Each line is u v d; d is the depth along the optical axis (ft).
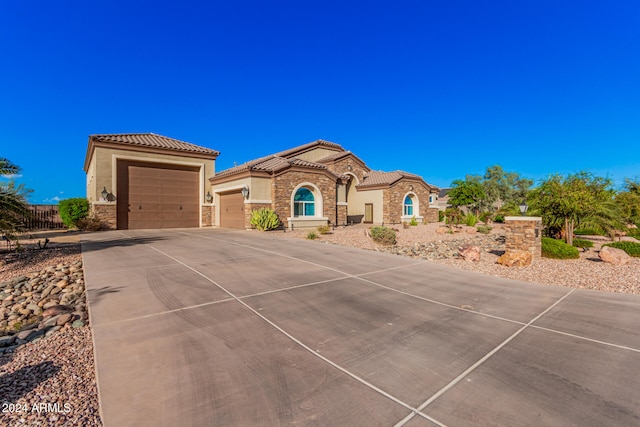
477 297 22.98
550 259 39.83
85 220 67.92
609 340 15.78
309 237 55.88
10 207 35.37
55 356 14.39
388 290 24.40
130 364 12.71
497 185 169.48
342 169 106.63
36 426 9.66
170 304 19.77
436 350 14.56
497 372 12.69
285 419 9.70
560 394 11.24
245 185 71.61
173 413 9.86
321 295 22.61
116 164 72.13
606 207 47.44
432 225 100.94
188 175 83.66
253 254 37.96
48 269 30.32
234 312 18.75
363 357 13.78
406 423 9.62
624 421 9.80
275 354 13.87
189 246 43.93
